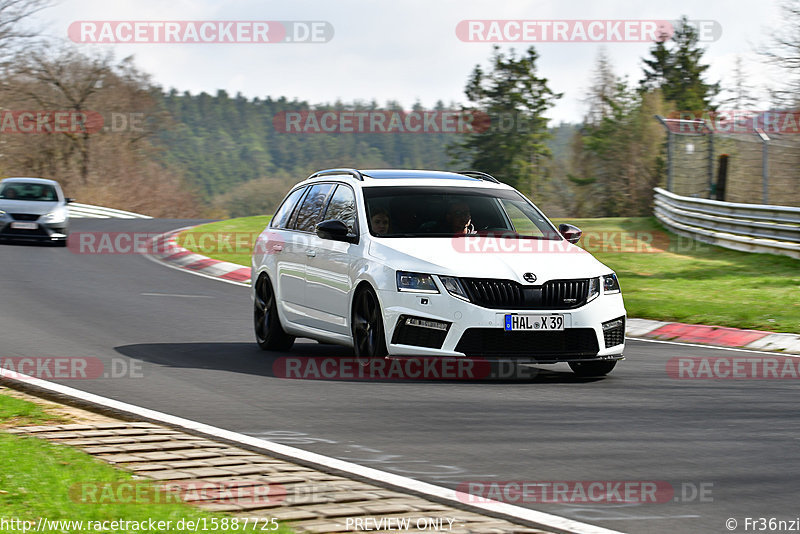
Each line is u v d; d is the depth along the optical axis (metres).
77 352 29.88
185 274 57.88
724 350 33.09
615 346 26.22
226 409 21.95
